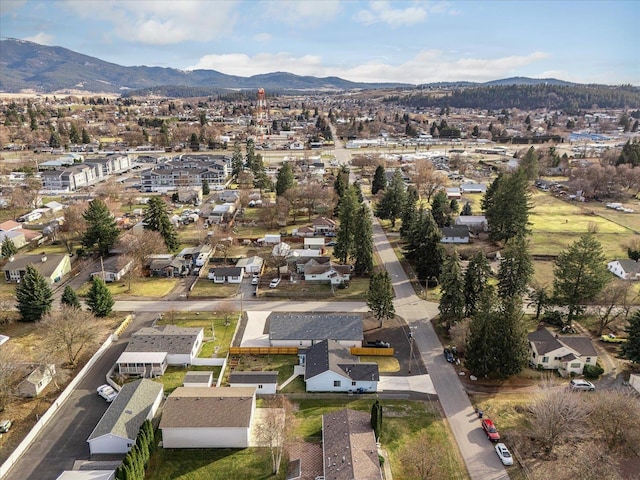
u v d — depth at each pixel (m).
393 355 63.59
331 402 53.81
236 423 45.88
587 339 62.25
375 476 39.19
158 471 43.16
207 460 44.56
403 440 47.31
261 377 55.94
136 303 78.69
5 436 47.22
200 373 56.81
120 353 63.19
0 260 95.31
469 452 45.88
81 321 61.19
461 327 63.06
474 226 117.81
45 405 52.06
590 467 41.12
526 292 74.19
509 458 44.38
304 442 45.81
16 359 55.09
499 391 55.94
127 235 99.56
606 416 46.50
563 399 46.50
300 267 91.81
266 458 44.84
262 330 70.00
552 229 120.69
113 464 42.66
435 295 82.69
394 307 77.75
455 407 52.84
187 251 100.06
